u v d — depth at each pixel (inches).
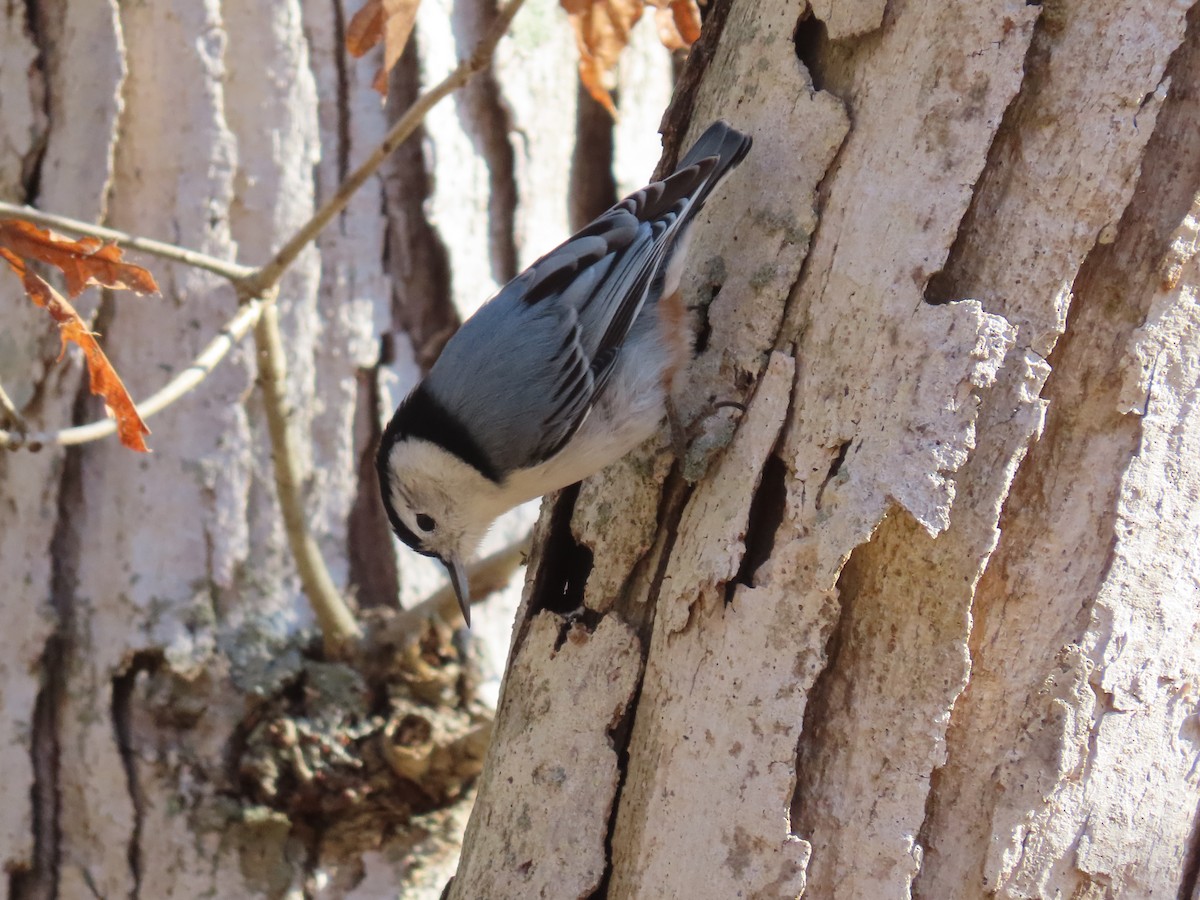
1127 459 126.0
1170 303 125.6
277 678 189.6
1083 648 125.3
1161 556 126.6
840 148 137.6
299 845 189.6
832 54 141.0
